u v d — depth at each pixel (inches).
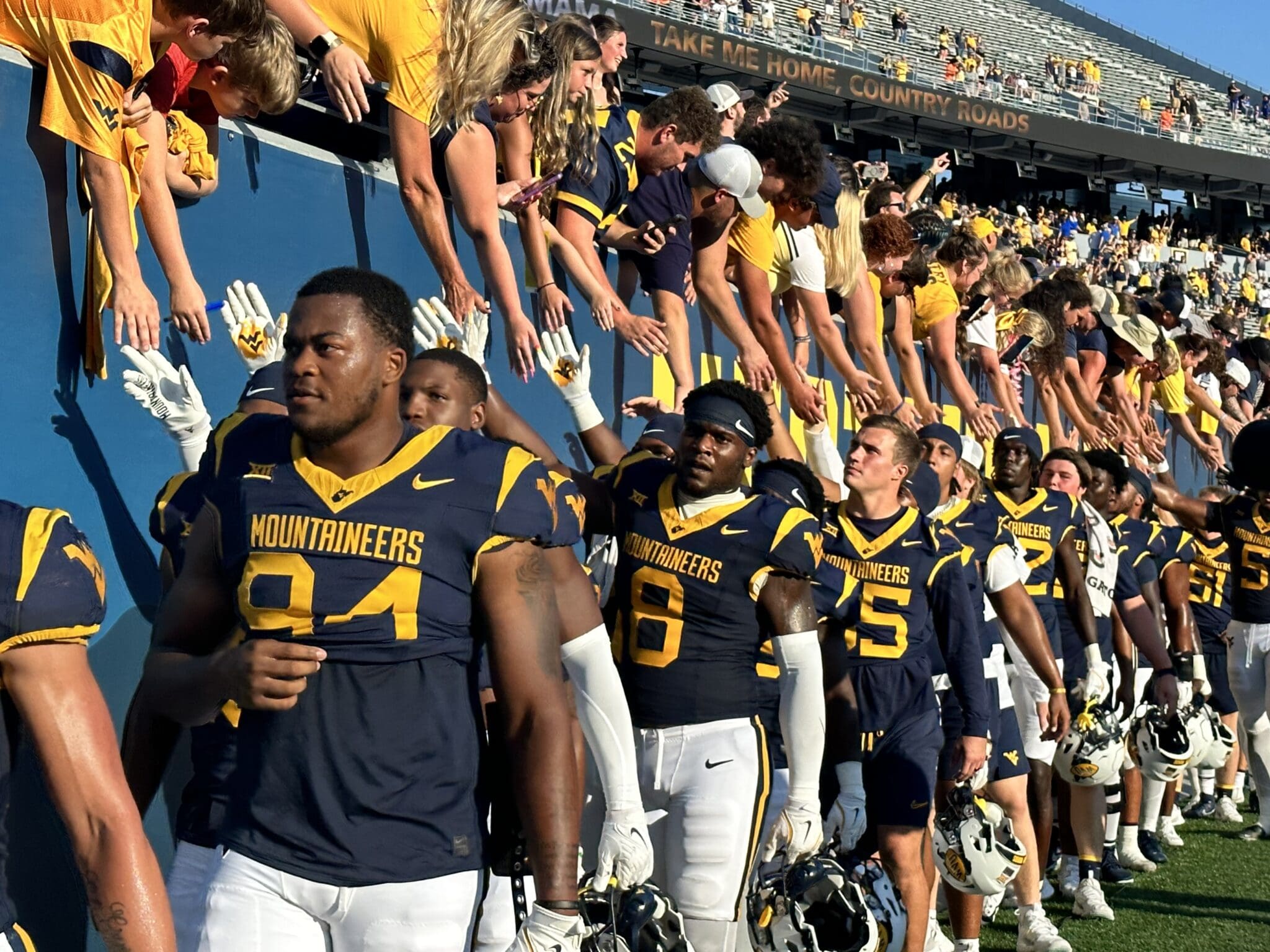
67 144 119.0
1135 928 245.0
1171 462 527.5
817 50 1035.3
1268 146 1448.1
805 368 276.5
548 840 93.1
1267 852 311.3
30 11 111.9
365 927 89.9
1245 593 315.0
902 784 180.9
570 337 182.1
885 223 282.2
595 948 121.8
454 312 164.6
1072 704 247.6
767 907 147.1
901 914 159.5
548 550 104.7
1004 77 1210.6
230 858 90.4
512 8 156.7
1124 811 287.9
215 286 139.5
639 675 153.1
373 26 151.6
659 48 868.0
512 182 177.2
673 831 151.5
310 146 160.2
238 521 91.5
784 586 151.7
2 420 111.9
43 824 111.2
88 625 77.0
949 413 368.8
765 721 170.4
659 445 173.8
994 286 360.2
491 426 149.2
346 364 88.5
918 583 185.6
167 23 118.2
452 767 92.0
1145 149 1181.1
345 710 89.4
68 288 119.6
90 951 117.1
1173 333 543.2
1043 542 255.1
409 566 89.6
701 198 213.3
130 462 128.2
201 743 94.3
